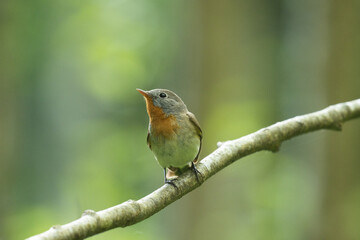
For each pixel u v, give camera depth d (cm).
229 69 1586
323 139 1359
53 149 2136
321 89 1409
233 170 1458
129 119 1809
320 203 1345
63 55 1872
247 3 1695
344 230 1272
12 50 1567
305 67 1791
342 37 1369
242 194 1473
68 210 1444
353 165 1325
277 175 1481
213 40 1584
